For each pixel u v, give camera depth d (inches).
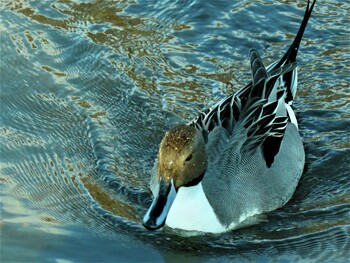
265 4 653.3
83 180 496.1
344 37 620.4
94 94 569.3
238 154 466.3
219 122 480.4
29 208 472.4
